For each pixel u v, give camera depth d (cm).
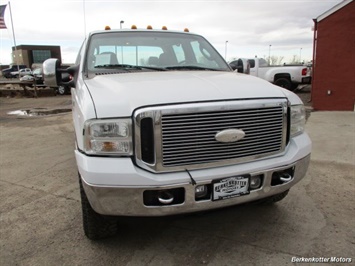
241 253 267
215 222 318
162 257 264
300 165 269
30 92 2055
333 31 1002
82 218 306
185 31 433
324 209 341
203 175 228
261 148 250
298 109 278
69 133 773
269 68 1575
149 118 219
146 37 391
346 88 1012
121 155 224
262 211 339
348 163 489
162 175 224
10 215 343
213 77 290
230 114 233
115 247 279
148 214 228
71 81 375
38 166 511
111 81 278
